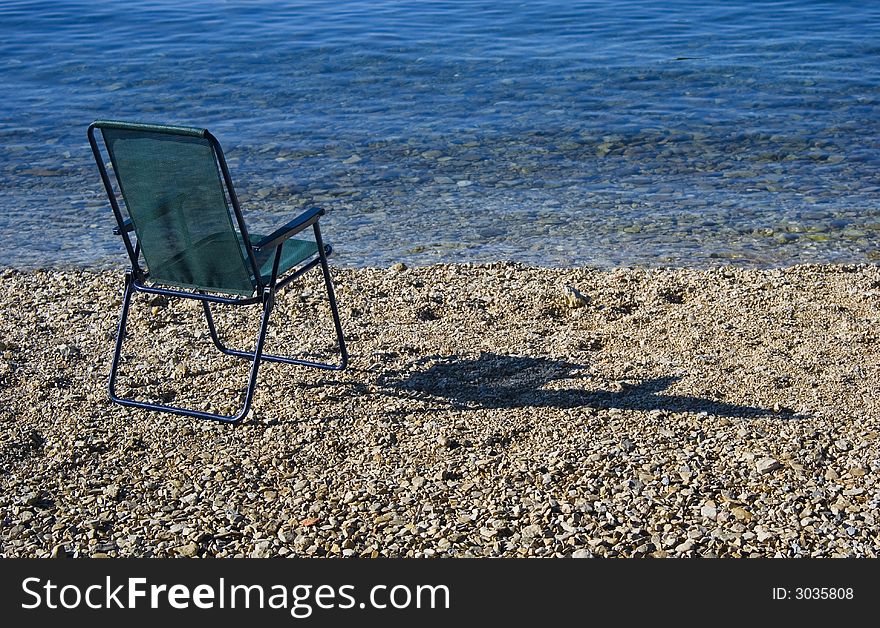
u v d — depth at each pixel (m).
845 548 3.18
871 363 4.61
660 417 4.06
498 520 3.38
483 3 21.27
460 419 4.12
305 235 7.72
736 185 8.88
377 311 5.55
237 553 3.28
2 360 4.78
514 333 5.19
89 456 3.85
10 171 9.66
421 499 3.53
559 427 4.01
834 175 9.12
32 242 7.62
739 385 4.37
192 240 4.16
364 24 18.61
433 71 14.22
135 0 22.44
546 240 7.54
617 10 19.95
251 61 15.19
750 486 3.53
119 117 11.85
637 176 9.23
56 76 14.29
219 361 4.81
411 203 8.55
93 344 5.04
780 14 19.08
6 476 3.70
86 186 9.20
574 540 3.26
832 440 3.83
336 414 4.18
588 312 5.51
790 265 6.92
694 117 11.36
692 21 18.44
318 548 3.28
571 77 13.66
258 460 3.82
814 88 12.69
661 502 3.45
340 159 9.95
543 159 9.85
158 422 4.14
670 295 5.81
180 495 3.59
